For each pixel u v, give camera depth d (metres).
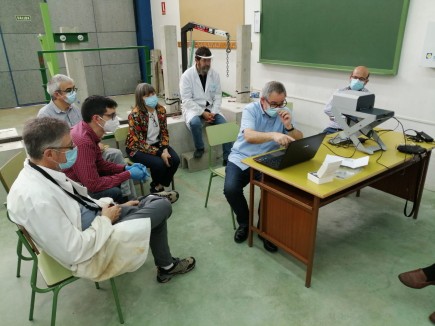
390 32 2.97
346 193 1.83
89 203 1.62
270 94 2.12
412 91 2.97
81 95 3.52
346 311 1.73
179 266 1.99
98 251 1.42
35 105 6.12
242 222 2.34
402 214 2.63
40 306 1.79
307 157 1.98
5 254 2.22
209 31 4.05
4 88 5.80
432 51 2.71
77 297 1.85
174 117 3.75
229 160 2.40
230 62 5.02
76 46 3.36
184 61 4.45
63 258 1.35
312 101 3.90
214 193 3.04
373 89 3.27
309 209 1.74
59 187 1.41
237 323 1.67
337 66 3.47
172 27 3.64
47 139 1.33
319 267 2.06
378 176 1.98
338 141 2.30
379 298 1.81
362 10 3.12
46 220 1.29
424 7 2.74
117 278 1.98
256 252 2.21
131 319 1.70
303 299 1.81
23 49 5.76
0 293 1.89
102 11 6.27
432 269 1.71
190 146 3.71
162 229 1.82
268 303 1.79
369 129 2.13
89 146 1.95
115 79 6.79
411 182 2.51
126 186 2.42
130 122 2.79
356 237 2.35
